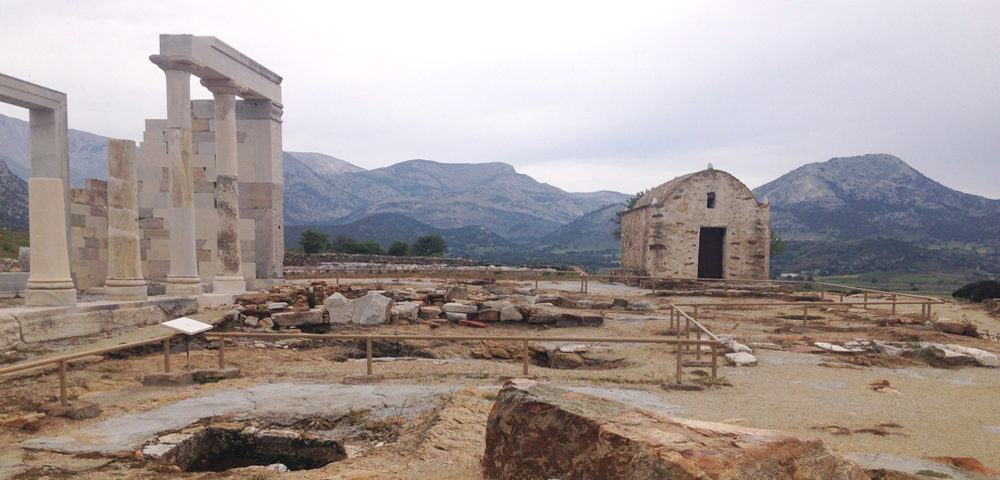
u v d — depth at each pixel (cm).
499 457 454
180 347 1234
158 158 1823
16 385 882
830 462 355
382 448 625
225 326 1419
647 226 3102
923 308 1688
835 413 771
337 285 2016
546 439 410
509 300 2086
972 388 940
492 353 1422
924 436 667
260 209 1891
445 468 528
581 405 421
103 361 1065
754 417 745
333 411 784
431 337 1009
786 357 1197
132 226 1401
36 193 1125
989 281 2444
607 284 3162
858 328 1609
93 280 1808
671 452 321
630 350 1297
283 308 1570
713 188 3078
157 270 1825
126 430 705
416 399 833
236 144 1783
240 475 573
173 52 1466
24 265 1967
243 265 1867
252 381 955
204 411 783
